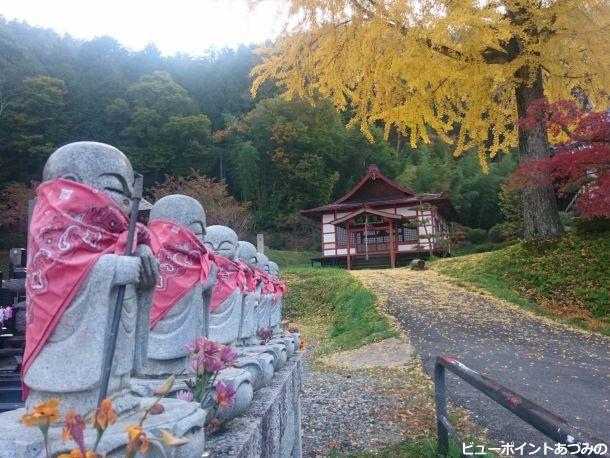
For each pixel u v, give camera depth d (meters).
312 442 6.14
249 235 41.72
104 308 2.37
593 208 12.72
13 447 1.93
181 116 47.00
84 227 2.43
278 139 49.03
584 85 19.02
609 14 15.64
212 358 2.82
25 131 41.31
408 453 5.40
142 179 2.54
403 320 13.96
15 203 35.34
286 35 16.34
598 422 6.24
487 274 17.44
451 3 14.06
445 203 33.84
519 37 15.19
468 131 19.31
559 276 15.19
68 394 2.29
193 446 2.20
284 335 7.79
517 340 11.41
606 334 11.77
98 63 53.00
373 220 33.50
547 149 16.47
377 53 16.06
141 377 3.62
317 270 25.14
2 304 9.26
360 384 8.84
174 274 3.73
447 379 8.49
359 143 52.56
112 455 1.94
